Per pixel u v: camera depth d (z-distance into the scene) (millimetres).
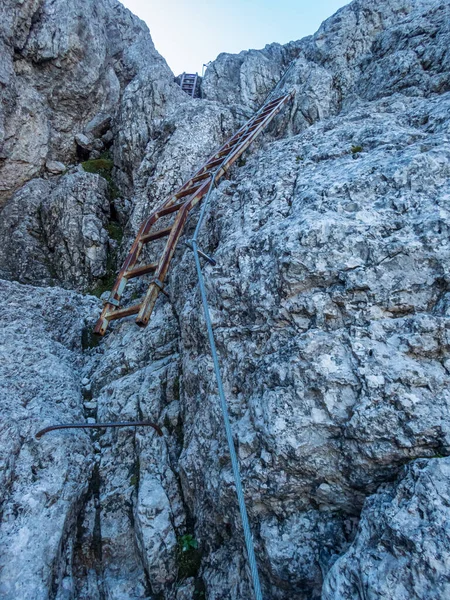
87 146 11430
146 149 9258
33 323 6379
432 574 1957
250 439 3203
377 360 2854
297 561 2773
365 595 2107
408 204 3500
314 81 8461
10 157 9828
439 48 6836
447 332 2750
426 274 3045
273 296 3637
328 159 5012
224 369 3936
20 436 4238
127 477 4465
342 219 3543
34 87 10898
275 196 4871
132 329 6301
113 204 9758
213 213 5891
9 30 10031
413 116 5258
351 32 9016
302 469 2871
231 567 3387
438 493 2205
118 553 3963
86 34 11586
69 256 8516
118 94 13117
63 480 4078
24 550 3438
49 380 5387
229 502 3301
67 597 3500
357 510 2844
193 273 5445
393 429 2578
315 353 3068
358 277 3182
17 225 9109
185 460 4035
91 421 5172
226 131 9117
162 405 4926
